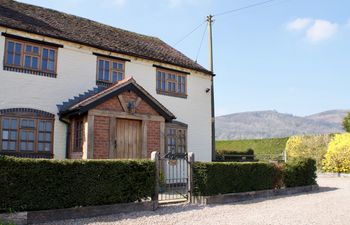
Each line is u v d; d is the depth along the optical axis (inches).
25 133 551.2
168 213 416.5
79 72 623.5
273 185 608.4
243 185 548.7
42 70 581.0
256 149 1445.6
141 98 612.4
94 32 720.3
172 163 598.5
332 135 1142.3
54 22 669.3
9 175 339.3
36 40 576.1
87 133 543.5
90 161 395.2
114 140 569.3
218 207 466.0
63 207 370.9
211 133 824.3
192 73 807.1
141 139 606.2
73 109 549.6
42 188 358.3
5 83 539.8
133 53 694.5
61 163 373.4
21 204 344.5
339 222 382.6
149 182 443.8
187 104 784.3
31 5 706.8
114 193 410.9
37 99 569.6
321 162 1114.1
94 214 389.1
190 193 500.1
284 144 1349.7
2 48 541.6
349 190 688.4
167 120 655.8
